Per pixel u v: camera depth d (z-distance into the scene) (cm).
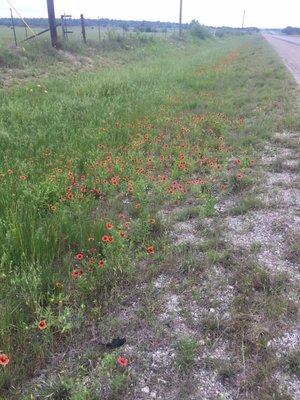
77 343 337
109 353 328
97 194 588
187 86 1510
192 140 855
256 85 1555
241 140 857
